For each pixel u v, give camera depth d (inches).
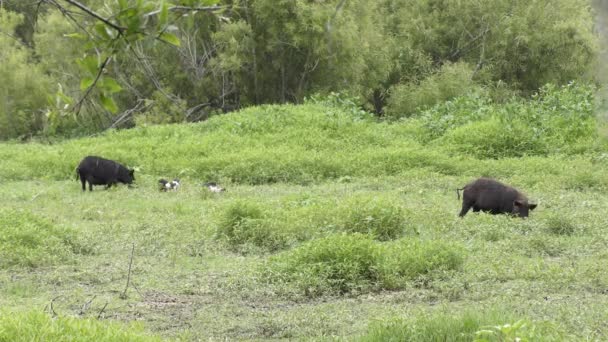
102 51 255.0
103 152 1975.9
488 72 3361.2
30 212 1157.1
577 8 3326.8
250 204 1168.2
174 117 2871.6
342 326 706.2
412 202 1413.6
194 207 1421.0
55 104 276.1
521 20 3294.8
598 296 792.9
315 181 1749.5
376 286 855.7
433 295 815.7
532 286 828.0
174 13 253.6
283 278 873.5
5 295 834.8
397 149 1897.1
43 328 555.5
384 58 3073.3
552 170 1711.4
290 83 2940.5
